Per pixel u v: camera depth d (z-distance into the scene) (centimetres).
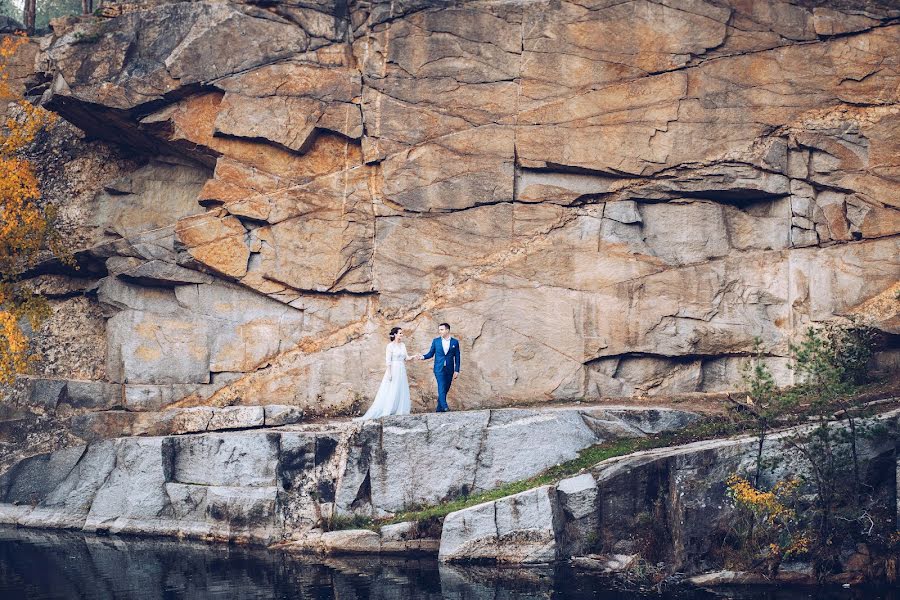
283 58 2039
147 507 1830
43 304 2062
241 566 1552
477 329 1983
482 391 1975
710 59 1961
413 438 1731
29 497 1933
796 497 1502
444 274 2012
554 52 1989
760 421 1565
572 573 1501
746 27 1953
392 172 2017
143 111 2067
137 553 1648
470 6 2011
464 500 1686
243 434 1822
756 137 1955
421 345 1989
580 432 1753
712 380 1988
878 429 1502
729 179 1959
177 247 2061
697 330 1961
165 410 1991
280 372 2022
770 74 1950
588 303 1978
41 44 2258
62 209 2242
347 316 2041
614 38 1973
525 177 2011
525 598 1345
